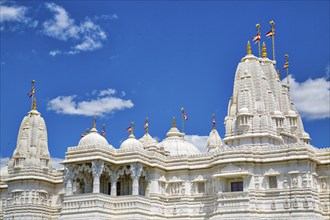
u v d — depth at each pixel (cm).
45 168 10781
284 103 11031
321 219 8219
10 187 10631
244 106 9869
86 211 8812
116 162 9356
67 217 8938
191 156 9650
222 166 8906
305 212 8319
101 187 9612
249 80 10119
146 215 9094
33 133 11144
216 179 8944
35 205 10394
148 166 9475
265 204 8631
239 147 8931
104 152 9212
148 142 11844
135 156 9275
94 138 9619
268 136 9581
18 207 10362
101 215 8794
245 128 9706
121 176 9581
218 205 8719
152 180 9500
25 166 10694
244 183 8738
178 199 9488
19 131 11362
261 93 10038
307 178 8494
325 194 8712
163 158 9800
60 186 10856
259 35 10925
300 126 11700
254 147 9162
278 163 8750
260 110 9838
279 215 8475
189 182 9550
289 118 10819
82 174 9444
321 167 8906
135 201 9012
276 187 8700
